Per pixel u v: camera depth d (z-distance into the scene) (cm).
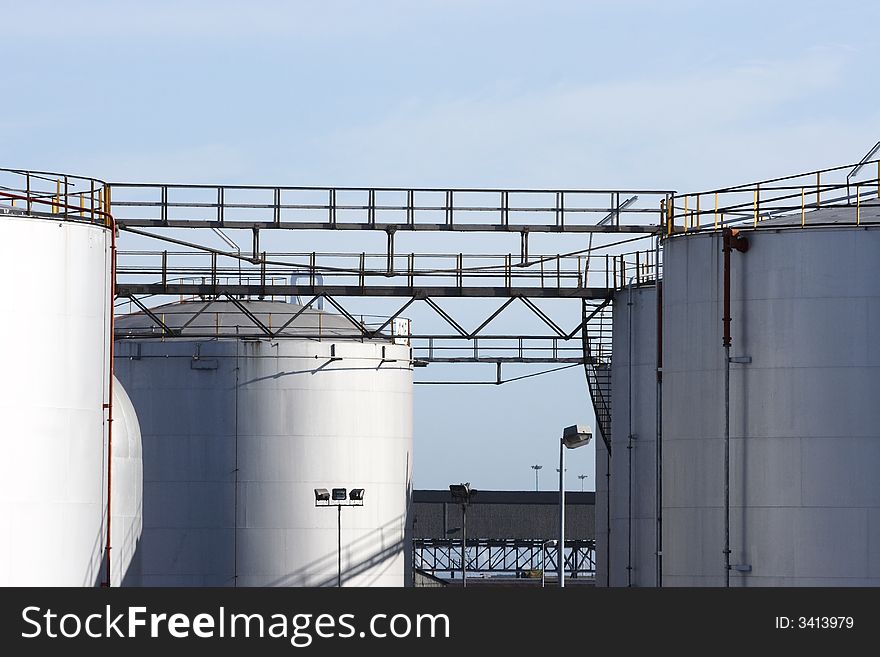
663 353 12219
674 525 11981
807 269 11456
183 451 16175
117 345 16312
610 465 16025
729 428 11638
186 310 16900
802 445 11400
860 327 11344
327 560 16338
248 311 15925
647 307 15125
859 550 11262
